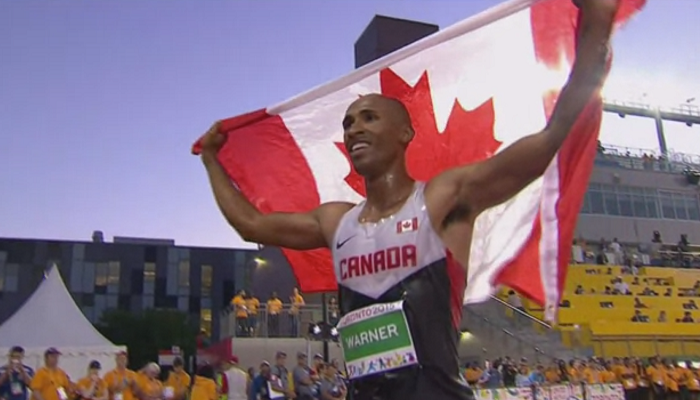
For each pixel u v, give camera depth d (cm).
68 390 1060
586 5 226
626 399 1997
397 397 224
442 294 231
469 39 328
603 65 224
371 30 3447
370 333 232
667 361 2392
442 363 226
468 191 238
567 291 3008
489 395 1603
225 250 5700
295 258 345
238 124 333
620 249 3769
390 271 236
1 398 1019
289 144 349
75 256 5344
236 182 347
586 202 4062
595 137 269
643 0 258
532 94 307
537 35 312
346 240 249
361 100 260
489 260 291
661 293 3139
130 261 5456
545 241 279
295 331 2059
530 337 2280
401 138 255
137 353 5122
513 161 231
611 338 2478
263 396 1275
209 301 5544
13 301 5119
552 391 1700
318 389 1338
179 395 1202
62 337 1456
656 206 4222
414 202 241
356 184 338
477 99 320
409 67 337
